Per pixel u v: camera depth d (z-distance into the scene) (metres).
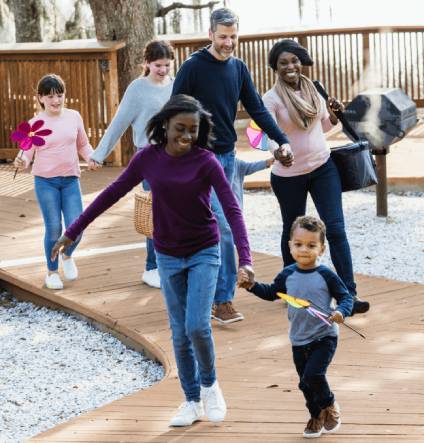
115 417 8.59
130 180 7.99
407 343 10.27
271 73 25.75
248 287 7.75
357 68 25.80
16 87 23.50
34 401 10.14
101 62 22.41
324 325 7.80
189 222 7.89
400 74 25.58
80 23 36.88
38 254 14.93
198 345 7.99
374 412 8.35
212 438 7.99
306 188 11.29
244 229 7.78
